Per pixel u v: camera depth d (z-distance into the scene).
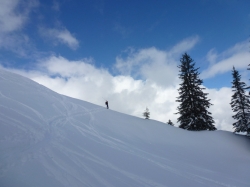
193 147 16.98
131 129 17.41
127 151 10.69
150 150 12.62
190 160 12.69
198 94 26.81
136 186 6.61
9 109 11.77
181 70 28.62
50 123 11.91
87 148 9.27
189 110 26.81
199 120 26.03
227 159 15.12
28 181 5.32
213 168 11.77
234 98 24.97
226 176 10.26
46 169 6.25
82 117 16.12
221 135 22.33
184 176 8.76
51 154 7.52
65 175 6.14
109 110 23.50
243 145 20.30
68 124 12.94
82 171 6.72
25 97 15.81
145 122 21.97
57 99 19.47
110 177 6.83
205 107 27.14
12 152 6.95
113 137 13.12
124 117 21.70
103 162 8.05
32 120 11.23
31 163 6.42
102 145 10.46
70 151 8.30
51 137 9.55
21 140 8.16
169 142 16.80
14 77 20.77
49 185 5.36
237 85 24.89
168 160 11.12
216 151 17.14
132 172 7.80
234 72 25.53
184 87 27.69
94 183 6.11
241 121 23.50
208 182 8.59
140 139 15.09
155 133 18.48
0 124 9.09
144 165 9.03
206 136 21.48
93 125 14.66
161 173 8.49
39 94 18.44
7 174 5.43
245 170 12.44
